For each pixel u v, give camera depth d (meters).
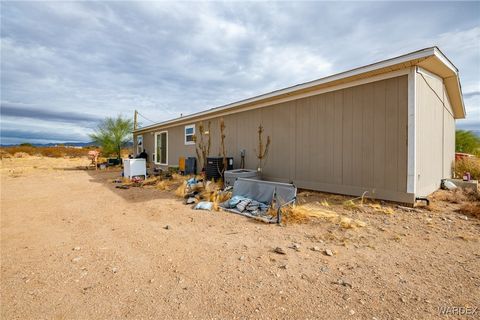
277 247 2.92
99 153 20.52
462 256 2.66
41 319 1.77
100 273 2.46
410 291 2.02
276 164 7.45
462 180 6.55
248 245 3.10
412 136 4.68
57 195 6.88
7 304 1.95
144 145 17.42
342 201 5.30
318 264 2.55
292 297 1.98
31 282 2.30
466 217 3.96
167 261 2.70
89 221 4.36
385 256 2.70
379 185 5.17
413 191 4.67
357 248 2.93
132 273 2.44
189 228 3.84
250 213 4.54
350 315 1.74
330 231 3.53
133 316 1.78
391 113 4.98
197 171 10.91
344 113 5.76
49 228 4.00
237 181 5.66
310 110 6.49
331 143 6.02
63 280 2.33
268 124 7.71
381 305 1.85
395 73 4.89
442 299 1.91
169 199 6.11
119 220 4.39
